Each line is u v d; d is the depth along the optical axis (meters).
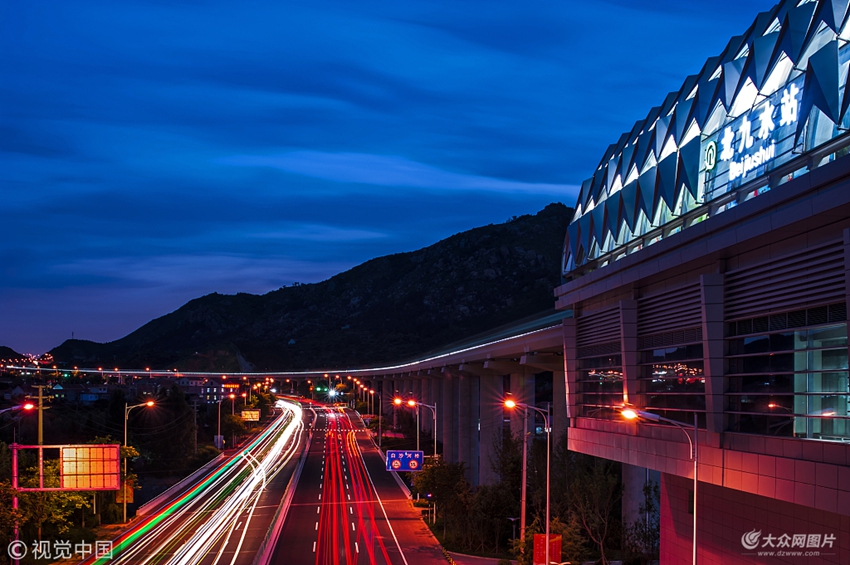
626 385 41.28
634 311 41.62
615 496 58.00
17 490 40.28
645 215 42.56
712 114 36.31
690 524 40.56
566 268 56.81
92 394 176.88
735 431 31.52
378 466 109.56
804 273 26.80
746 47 36.38
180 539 59.62
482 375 89.00
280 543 57.91
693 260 33.44
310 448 133.12
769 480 28.53
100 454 40.34
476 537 59.09
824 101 27.52
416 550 56.97
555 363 69.44
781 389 28.69
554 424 71.00
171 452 109.81
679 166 38.38
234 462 117.00
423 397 156.38
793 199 27.34
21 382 184.12
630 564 48.50
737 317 31.30
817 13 29.22
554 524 44.47
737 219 30.52
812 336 26.81
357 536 61.47
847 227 24.58
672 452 36.44
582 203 56.06
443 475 68.38
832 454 25.30
